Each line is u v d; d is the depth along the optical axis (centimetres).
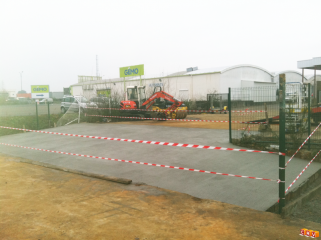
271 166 640
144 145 912
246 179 554
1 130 1546
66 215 375
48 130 1358
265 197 461
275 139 846
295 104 761
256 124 952
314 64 2334
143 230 329
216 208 399
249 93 1011
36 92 2212
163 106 1705
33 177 571
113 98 1881
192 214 378
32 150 908
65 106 2497
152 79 3238
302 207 465
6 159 756
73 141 1038
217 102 2505
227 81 2939
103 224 346
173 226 340
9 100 5081
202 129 1218
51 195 459
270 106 958
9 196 454
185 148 843
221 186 518
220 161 691
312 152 698
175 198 443
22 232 325
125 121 1742
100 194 463
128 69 2648
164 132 1166
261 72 3462
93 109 1705
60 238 310
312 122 1234
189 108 2569
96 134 1181
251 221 354
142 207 404
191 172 610
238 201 447
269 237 310
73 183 528
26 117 2089
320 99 1828
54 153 849
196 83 3030
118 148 881
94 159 758
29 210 394
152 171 624
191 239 307
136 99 1834
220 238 309
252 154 750
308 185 547
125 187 503
